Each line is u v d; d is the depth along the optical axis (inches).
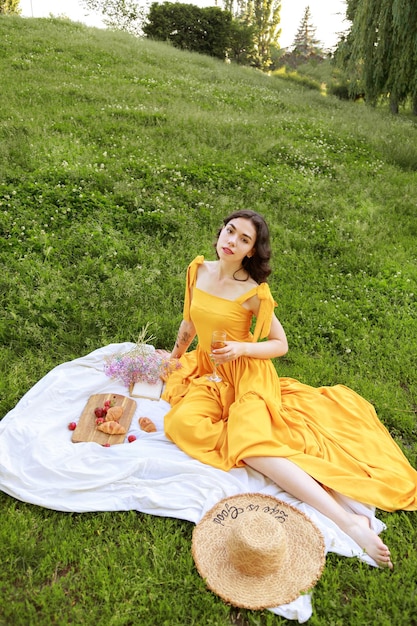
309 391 148.7
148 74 546.6
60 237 229.6
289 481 115.5
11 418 133.6
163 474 121.4
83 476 118.3
